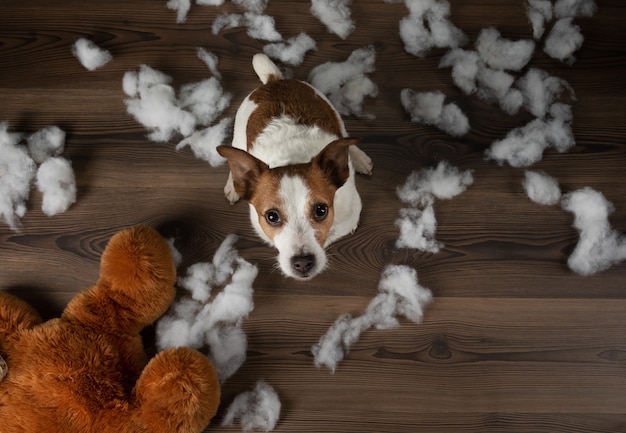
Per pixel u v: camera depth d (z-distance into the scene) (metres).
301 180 1.02
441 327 1.20
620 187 1.24
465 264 1.22
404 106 1.28
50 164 1.25
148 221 1.25
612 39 1.30
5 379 1.11
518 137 1.26
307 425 1.17
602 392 1.18
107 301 1.16
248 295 1.21
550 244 1.23
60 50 1.31
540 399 1.18
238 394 1.18
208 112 1.28
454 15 1.32
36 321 1.17
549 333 1.20
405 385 1.18
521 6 1.32
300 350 1.19
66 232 1.24
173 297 1.19
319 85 1.29
